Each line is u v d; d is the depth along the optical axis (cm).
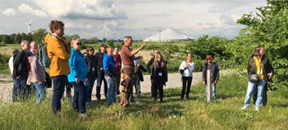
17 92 764
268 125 569
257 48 700
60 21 522
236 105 769
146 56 2917
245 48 1166
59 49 509
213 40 2658
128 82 689
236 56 1193
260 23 1140
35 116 504
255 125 558
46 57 525
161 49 2556
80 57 585
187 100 903
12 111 538
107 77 759
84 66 582
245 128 545
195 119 571
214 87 928
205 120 570
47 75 777
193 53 2625
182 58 2494
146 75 1847
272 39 1059
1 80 1680
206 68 949
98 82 870
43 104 604
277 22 1062
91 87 799
